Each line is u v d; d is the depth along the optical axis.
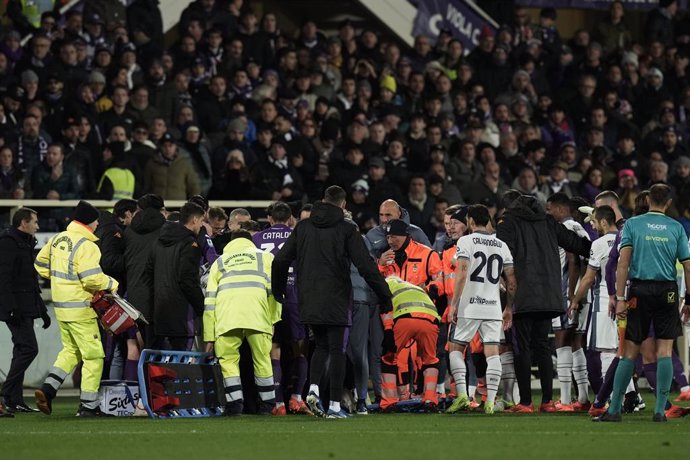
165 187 69.19
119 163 67.44
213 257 47.84
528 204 44.50
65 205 60.38
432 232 70.25
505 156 80.06
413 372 49.19
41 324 59.84
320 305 41.25
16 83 71.81
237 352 44.41
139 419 42.84
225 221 49.62
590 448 31.06
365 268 41.31
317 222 41.59
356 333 45.28
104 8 79.25
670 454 29.73
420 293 45.25
